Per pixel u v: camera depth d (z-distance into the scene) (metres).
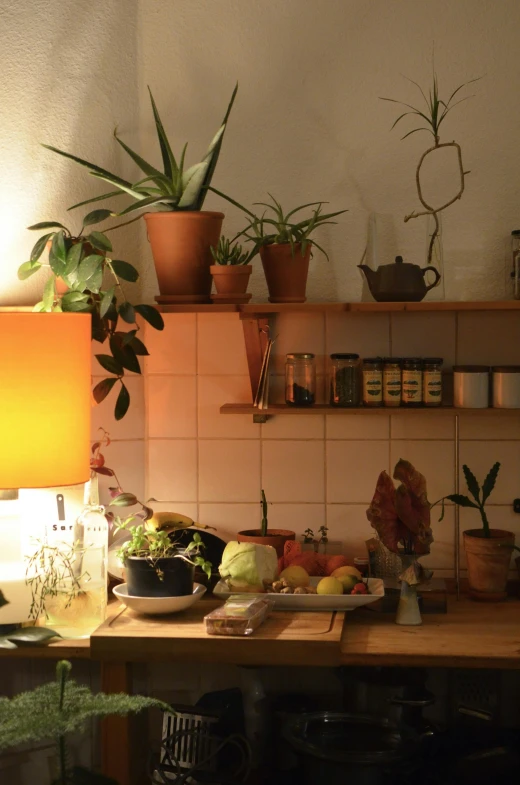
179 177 2.14
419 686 1.97
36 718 1.23
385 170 2.36
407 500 2.10
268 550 2.15
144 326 2.44
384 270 2.12
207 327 2.42
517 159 2.33
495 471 2.26
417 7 2.32
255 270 2.40
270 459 2.43
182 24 2.37
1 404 1.96
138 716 2.06
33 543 2.18
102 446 2.41
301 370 2.25
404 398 2.22
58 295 2.30
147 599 2.00
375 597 2.04
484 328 2.36
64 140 2.40
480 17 2.31
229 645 1.86
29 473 1.98
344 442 2.41
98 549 2.04
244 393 2.43
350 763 1.71
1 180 2.40
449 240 2.35
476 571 2.23
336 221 2.37
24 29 2.38
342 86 2.35
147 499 2.45
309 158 2.37
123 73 2.38
